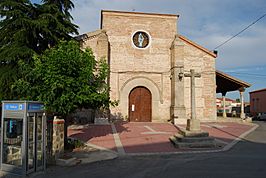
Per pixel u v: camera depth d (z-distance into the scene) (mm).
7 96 13086
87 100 9430
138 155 9703
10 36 14141
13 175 7086
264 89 41656
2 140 7477
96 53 20203
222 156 9445
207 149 10891
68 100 8891
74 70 9156
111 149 10711
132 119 21266
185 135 11797
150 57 21766
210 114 21969
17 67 13234
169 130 16047
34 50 14547
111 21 21516
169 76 21844
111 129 16266
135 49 21625
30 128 7379
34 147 7414
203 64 22109
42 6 15266
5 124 7473
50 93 8727
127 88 21234
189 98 21719
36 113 7543
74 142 11195
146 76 21578
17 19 13711
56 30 15367
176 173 7074
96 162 8609
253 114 44031
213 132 15812
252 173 6996
